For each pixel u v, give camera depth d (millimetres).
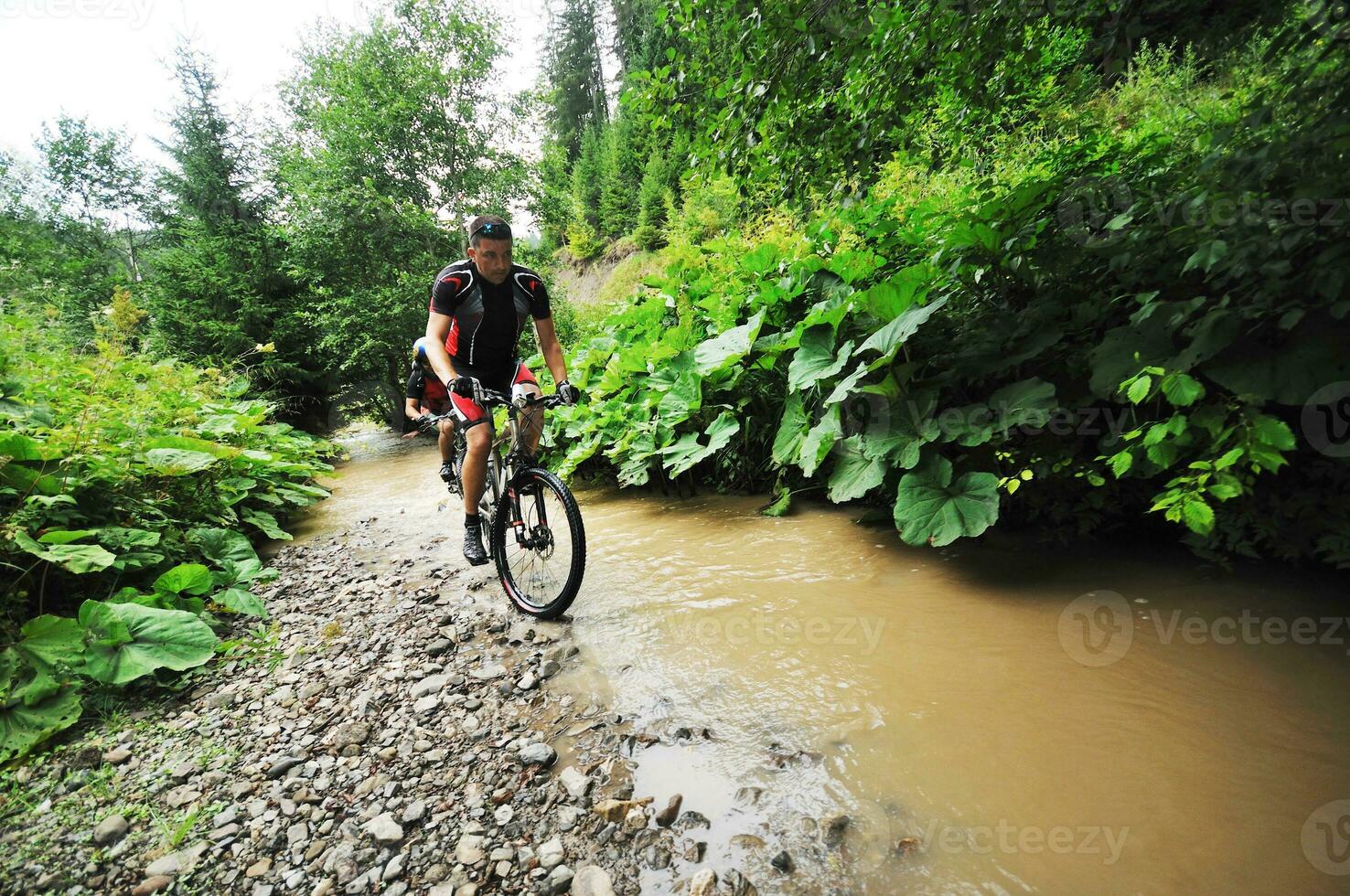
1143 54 6938
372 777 1806
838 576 2900
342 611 3182
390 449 10758
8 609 2553
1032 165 4219
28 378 3836
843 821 1467
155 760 1979
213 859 1530
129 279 16953
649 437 4785
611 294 23250
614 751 1846
